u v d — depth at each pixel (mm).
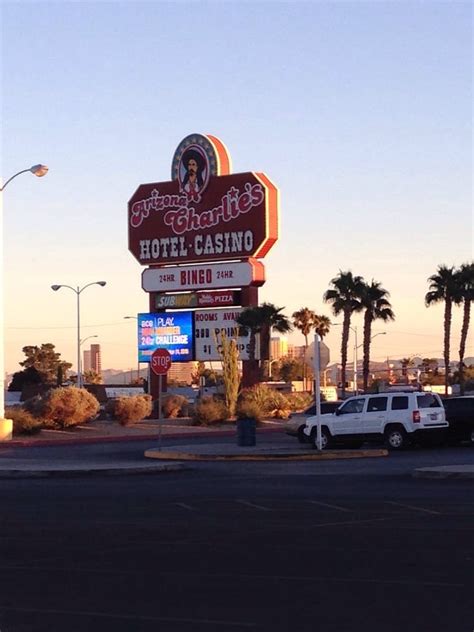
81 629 9742
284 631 9547
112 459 35031
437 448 38250
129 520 17875
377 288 73562
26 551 14469
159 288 70500
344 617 10086
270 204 66750
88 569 12969
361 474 26812
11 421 46031
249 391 61656
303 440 38844
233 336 68062
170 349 70312
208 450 35844
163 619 10109
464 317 72688
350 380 146250
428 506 19250
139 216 71125
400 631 9492
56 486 24844
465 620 9906
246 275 67000
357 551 14102
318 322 101312
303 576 12305
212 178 68500
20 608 10680
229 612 10383
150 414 60062
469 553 13789
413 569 12648
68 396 50281
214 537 15680
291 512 18719
